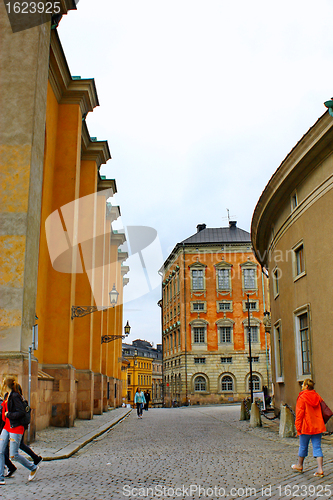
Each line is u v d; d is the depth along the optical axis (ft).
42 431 46.03
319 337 46.37
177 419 75.92
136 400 81.56
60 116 60.23
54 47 52.54
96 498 20.06
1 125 39.22
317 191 47.62
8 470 24.99
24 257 36.65
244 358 169.68
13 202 37.73
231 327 172.55
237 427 56.70
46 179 55.01
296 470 26.30
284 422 44.62
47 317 54.65
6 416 23.44
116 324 130.72
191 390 169.58
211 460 30.76
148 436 47.34
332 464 28.09
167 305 204.64
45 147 54.54
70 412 51.98
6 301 35.86
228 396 167.94
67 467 27.81
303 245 51.34
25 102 39.83
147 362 352.28
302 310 51.98
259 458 31.50
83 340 67.92
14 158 38.55
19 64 40.75
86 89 59.77
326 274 45.11
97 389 79.71
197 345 172.14
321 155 46.19
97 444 40.24
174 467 28.04
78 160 59.93
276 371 67.97
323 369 45.21
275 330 68.39
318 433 25.30
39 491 21.26
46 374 51.11
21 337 35.42
